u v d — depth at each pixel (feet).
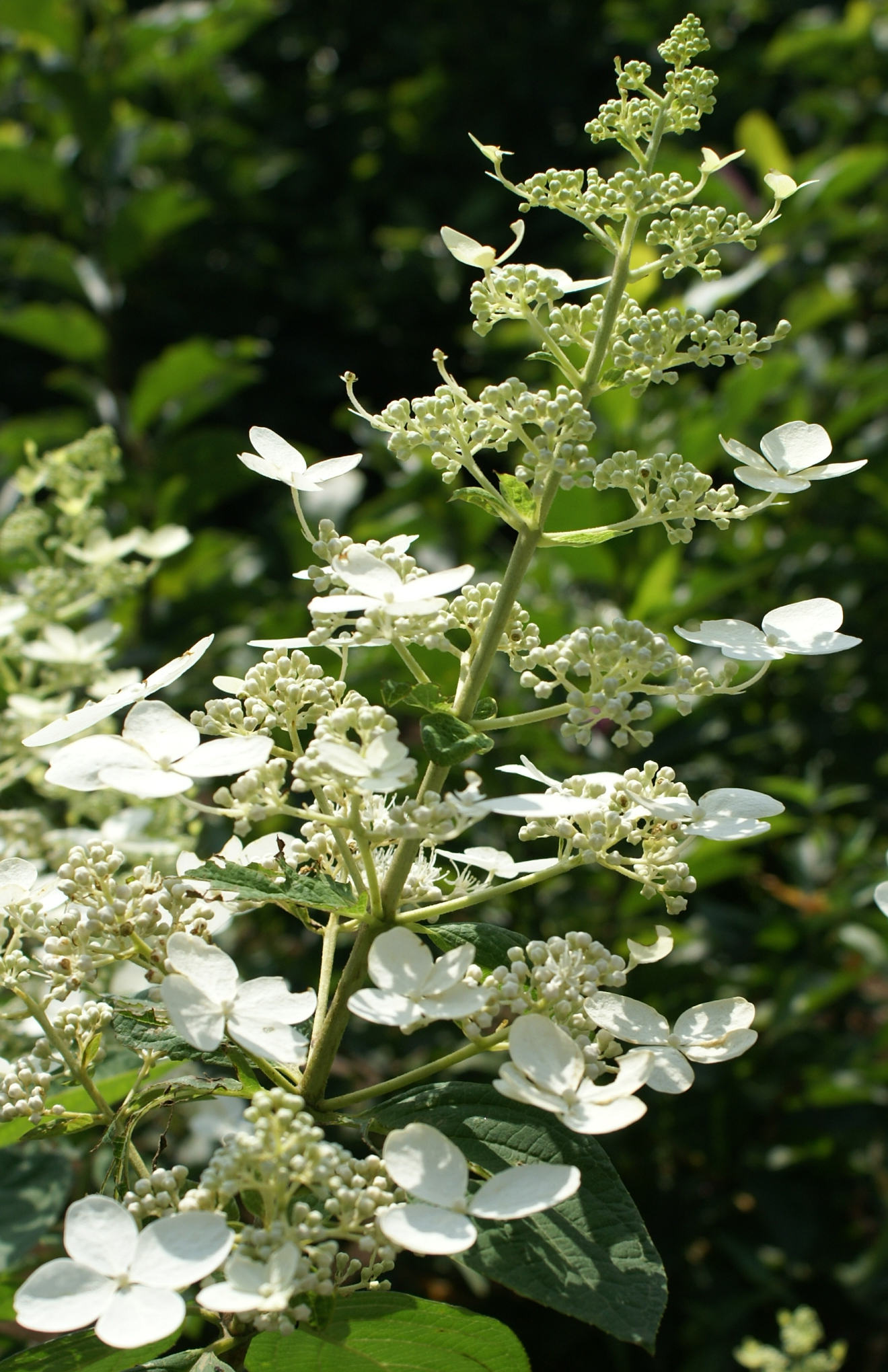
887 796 5.45
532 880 2.22
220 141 8.57
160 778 2.13
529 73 8.98
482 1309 4.34
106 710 2.20
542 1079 2.08
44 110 7.27
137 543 3.27
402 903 2.26
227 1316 2.24
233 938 4.56
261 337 8.75
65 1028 2.28
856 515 5.76
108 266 6.46
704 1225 4.40
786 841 5.48
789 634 2.22
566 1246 2.11
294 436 8.70
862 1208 4.76
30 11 6.19
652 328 2.21
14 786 3.37
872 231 6.53
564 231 8.40
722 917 4.83
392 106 9.09
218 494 5.71
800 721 5.61
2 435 5.36
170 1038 2.24
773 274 5.90
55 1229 2.81
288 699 2.24
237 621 5.44
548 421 2.18
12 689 3.04
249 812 2.14
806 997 4.31
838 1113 4.51
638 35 8.13
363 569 2.18
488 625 2.21
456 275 8.58
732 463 5.28
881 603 5.85
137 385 5.62
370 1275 2.12
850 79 7.62
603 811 2.21
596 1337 4.29
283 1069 2.26
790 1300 4.32
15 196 7.25
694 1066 4.42
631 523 2.22
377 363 9.03
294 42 9.40
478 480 2.23
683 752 4.81
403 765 2.11
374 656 3.79
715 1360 4.14
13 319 5.82
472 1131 2.18
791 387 5.73
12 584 3.93
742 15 8.65
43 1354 2.19
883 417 6.08
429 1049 4.33
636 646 2.17
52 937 2.23
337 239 8.89
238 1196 2.35
